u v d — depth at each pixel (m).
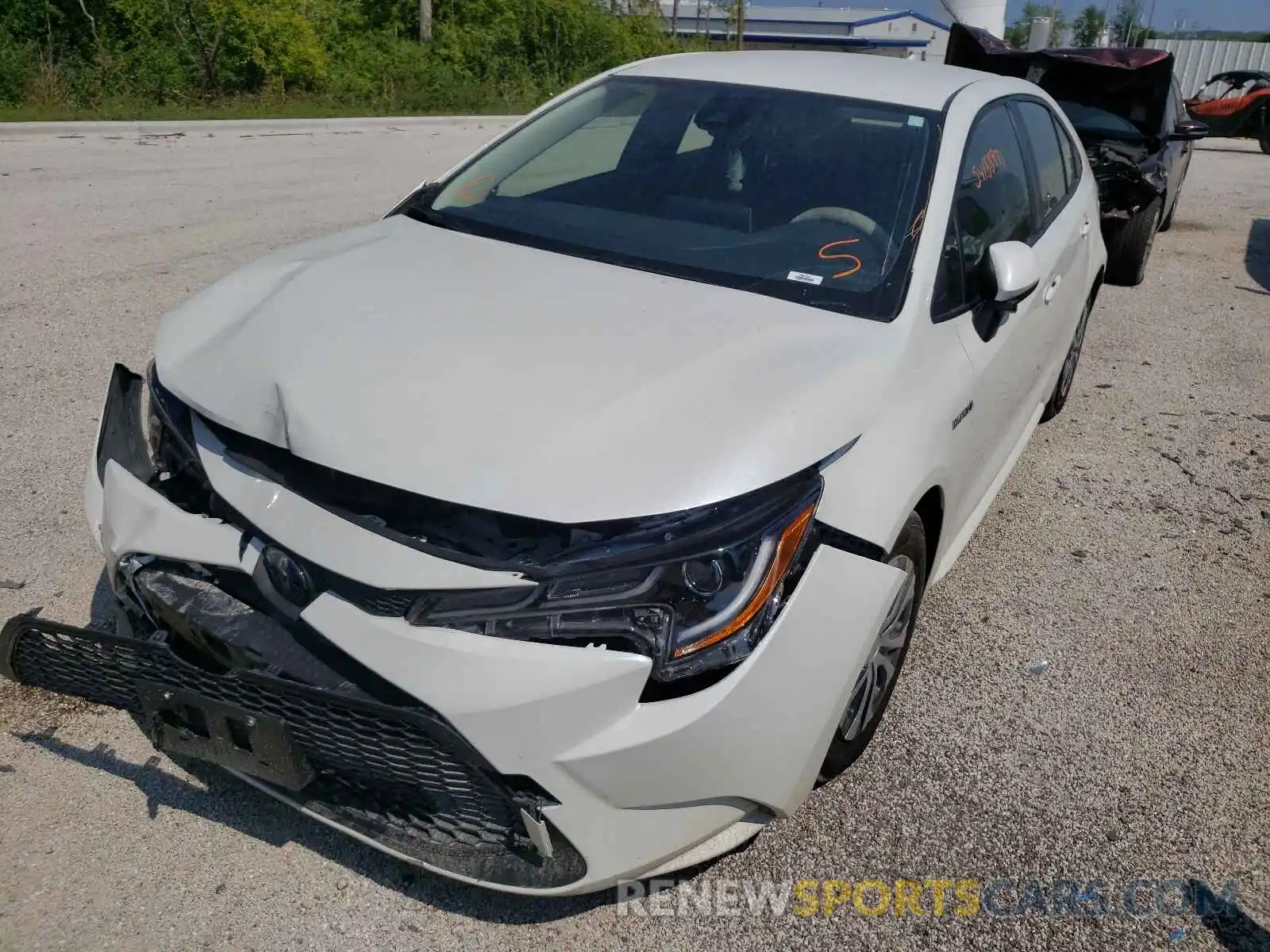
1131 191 7.74
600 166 3.42
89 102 15.45
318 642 2.15
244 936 2.27
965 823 2.72
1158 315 7.47
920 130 3.27
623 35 27.39
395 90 19.78
